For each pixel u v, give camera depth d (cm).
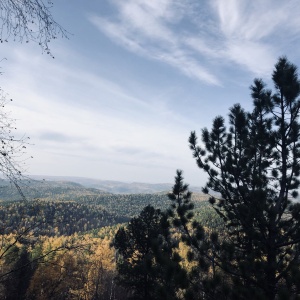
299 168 710
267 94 792
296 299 468
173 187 800
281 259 677
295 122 716
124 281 1809
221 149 838
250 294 559
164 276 583
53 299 2181
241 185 762
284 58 736
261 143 750
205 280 620
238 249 774
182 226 762
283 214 734
